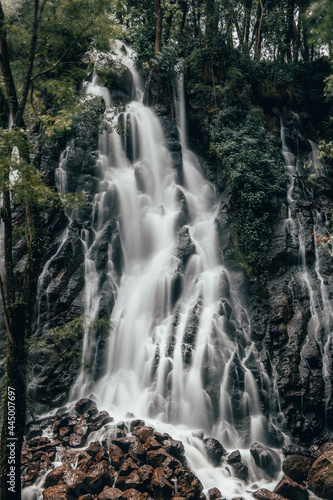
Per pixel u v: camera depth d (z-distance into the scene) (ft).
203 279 60.23
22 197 32.73
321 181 78.43
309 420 49.60
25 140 32.30
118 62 80.64
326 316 58.95
